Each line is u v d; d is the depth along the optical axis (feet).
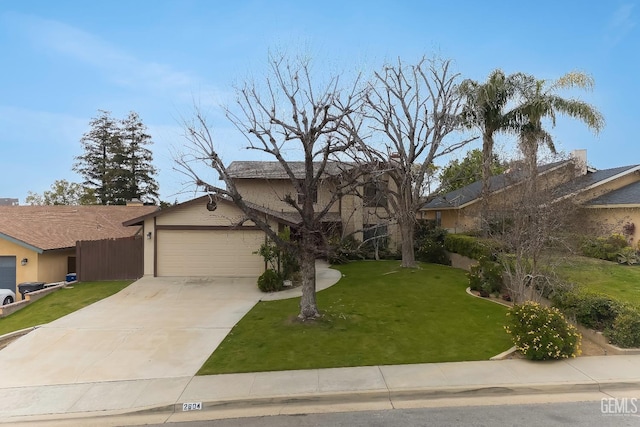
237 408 21.89
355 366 26.08
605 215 62.18
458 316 36.58
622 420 18.53
